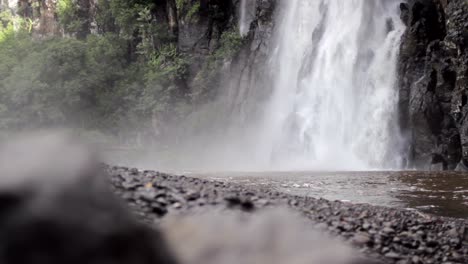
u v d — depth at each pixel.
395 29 39.94
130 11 63.06
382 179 21.22
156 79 57.94
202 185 9.32
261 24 53.53
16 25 81.94
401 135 36.31
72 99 61.25
